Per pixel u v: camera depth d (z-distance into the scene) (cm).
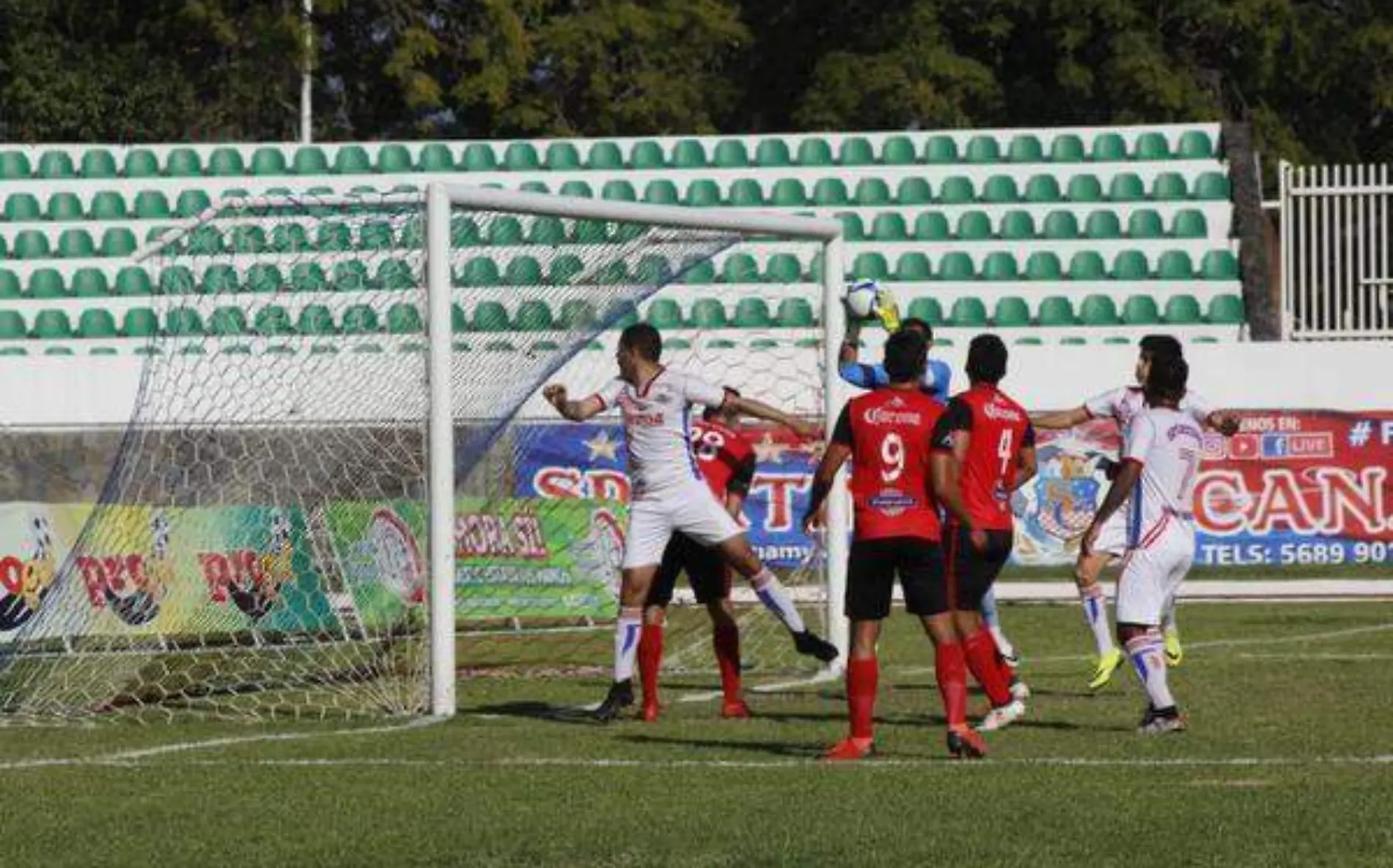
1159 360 3303
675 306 7981
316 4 10844
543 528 5453
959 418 2950
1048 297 8144
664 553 3584
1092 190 8712
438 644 3678
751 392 6431
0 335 8162
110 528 4175
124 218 8719
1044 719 3469
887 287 8300
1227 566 6606
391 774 2881
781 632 5084
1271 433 6600
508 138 11662
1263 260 8194
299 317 4222
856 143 9012
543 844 2348
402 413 4175
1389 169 7788
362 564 4256
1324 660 4416
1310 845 2278
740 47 12281
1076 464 6612
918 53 11356
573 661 4825
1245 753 3006
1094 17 11625
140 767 2988
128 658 4144
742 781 2781
